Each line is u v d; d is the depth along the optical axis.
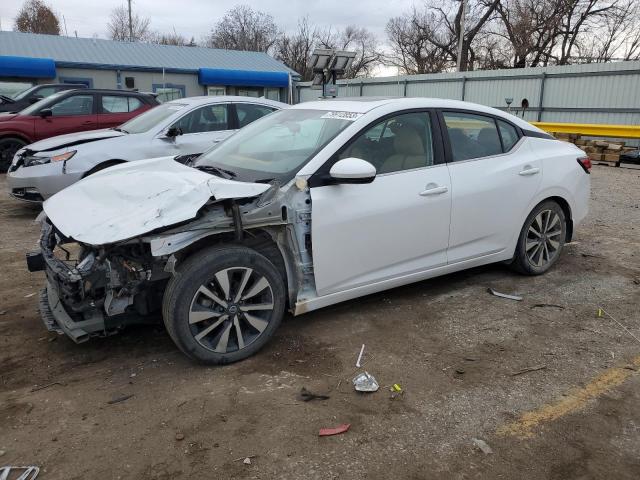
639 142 15.93
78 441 2.62
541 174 4.71
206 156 4.34
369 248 3.75
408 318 4.06
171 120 7.51
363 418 2.82
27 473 2.39
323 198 3.49
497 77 22.09
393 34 48.59
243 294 3.32
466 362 3.41
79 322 3.16
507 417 2.85
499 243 4.58
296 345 3.61
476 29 39.41
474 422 2.80
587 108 19.23
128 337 3.73
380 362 3.40
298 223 3.47
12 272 5.03
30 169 6.95
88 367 3.32
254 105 8.19
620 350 3.59
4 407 2.89
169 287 3.12
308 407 2.91
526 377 3.25
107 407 2.89
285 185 3.45
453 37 42.03
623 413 2.89
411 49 46.91
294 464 2.47
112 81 24.77
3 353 3.49
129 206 3.20
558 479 2.41
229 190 3.16
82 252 3.36
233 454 2.54
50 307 3.41
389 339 3.71
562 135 15.09
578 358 3.48
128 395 3.01
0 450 2.55
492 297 4.48
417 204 3.91
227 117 7.92
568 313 4.19
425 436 2.69
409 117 4.06
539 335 3.80
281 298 3.46
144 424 2.75
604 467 2.49
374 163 3.80
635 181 11.03
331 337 3.73
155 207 3.07
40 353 3.49
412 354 3.51
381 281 3.91
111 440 2.62
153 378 3.19
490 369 3.33
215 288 3.23
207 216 3.16
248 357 3.42
